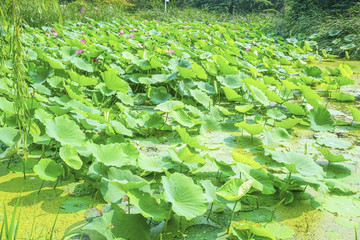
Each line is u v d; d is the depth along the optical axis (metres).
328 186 1.85
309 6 10.03
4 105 2.30
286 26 10.49
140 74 3.91
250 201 1.78
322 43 8.42
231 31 9.70
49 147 2.18
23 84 1.06
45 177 1.68
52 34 6.28
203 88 3.64
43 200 1.68
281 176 2.04
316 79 4.70
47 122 1.91
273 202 1.78
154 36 7.05
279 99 3.24
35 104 2.31
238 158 1.85
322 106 3.02
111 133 2.31
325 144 2.54
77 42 4.55
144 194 1.45
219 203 1.52
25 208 1.60
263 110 3.63
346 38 7.74
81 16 10.47
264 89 3.43
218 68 4.05
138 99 3.63
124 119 2.61
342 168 2.21
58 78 3.17
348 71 4.53
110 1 14.06
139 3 17.97
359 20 7.97
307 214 1.68
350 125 3.13
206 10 18.95
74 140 1.95
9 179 1.86
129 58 4.40
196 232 1.49
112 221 1.37
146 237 1.35
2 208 1.58
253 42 8.20
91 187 1.84
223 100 3.98
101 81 3.84
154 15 14.33
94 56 3.93
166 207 1.51
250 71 4.47
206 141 2.63
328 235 1.50
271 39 9.56
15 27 0.99
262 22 13.24
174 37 8.46
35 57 3.84
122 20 11.36
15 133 2.00
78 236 1.42
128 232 1.35
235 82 3.72
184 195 1.45
